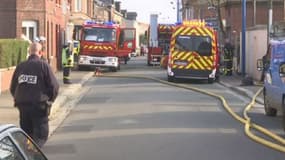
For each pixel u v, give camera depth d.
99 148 11.79
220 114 17.44
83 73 39.09
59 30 44.16
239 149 11.65
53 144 12.28
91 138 13.04
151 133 13.60
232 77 36.38
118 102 20.89
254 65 33.84
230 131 14.01
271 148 11.80
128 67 52.00
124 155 11.02
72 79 33.16
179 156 10.88
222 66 39.81
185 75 32.03
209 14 69.38
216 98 22.97
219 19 44.59
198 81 33.75
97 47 41.97
